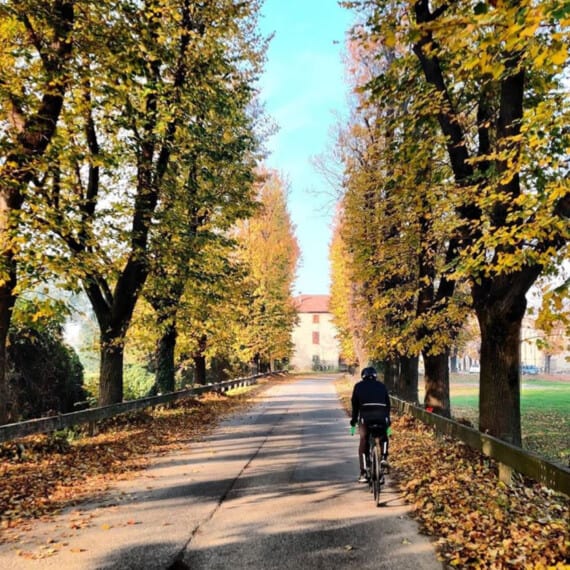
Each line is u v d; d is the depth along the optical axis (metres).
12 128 11.41
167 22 15.52
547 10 4.39
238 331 40.47
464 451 11.08
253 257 47.16
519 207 9.64
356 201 20.16
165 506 7.80
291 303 61.66
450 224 11.17
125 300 16.48
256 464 11.12
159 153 17.36
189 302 21.12
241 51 21.98
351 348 46.06
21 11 10.49
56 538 6.36
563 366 105.75
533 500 7.75
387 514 7.39
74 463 10.78
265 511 7.52
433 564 5.54
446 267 10.48
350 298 29.80
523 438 18.48
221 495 8.46
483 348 10.50
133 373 33.31
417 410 15.73
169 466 10.92
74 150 12.36
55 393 21.45
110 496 8.41
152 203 17.14
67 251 11.97
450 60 11.04
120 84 13.06
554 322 8.72
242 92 19.81
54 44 11.47
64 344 23.39
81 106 12.87
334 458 11.84
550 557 5.49
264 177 24.53
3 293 11.38
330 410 24.11
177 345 27.27
